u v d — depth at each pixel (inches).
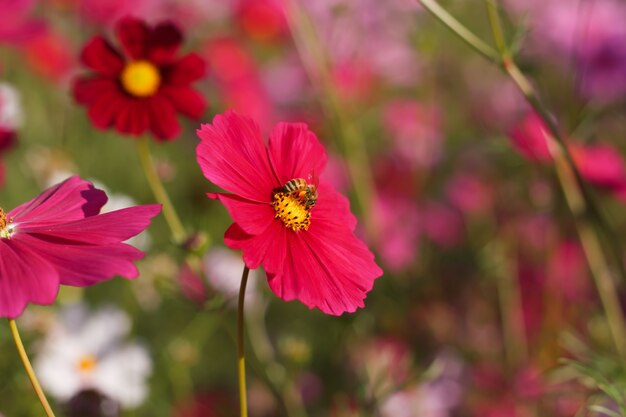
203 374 31.9
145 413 27.8
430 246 36.9
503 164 37.2
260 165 17.9
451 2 29.5
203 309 23.2
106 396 24.4
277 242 17.3
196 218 30.8
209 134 17.4
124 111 24.0
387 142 42.8
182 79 24.3
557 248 32.5
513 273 33.4
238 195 17.3
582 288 33.2
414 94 47.4
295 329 33.0
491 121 44.5
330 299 17.3
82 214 17.5
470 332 33.1
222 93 38.8
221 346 33.4
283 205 17.6
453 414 29.3
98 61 24.4
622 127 38.9
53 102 40.6
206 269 26.4
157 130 23.8
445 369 30.0
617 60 36.5
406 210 37.7
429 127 41.0
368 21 41.8
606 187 30.0
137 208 17.1
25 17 34.0
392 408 27.4
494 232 35.8
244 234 17.1
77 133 39.2
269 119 38.9
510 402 29.5
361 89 41.5
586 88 36.2
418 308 32.9
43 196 17.7
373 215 33.3
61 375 24.2
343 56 40.4
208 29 46.7
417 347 31.9
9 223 16.9
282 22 45.4
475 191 37.5
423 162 40.1
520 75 22.8
